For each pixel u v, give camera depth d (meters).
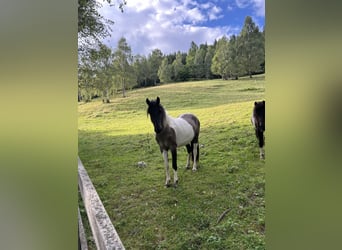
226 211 1.52
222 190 1.62
